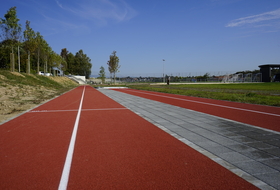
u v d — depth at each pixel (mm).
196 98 16781
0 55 34656
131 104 12727
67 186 2848
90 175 3182
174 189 2750
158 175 3168
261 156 3996
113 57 61625
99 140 5074
